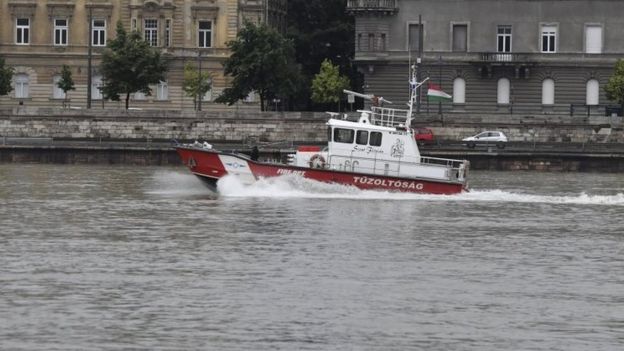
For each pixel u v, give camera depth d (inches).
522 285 4923.7
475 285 4906.5
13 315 4352.9
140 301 4559.5
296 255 5492.1
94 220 6520.7
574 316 4439.0
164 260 5324.8
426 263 5349.4
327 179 7313.0
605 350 4050.2
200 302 4554.6
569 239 6077.8
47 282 4842.5
